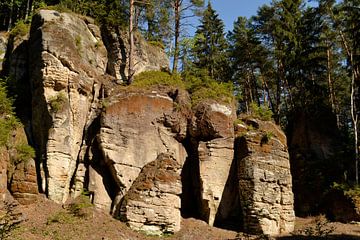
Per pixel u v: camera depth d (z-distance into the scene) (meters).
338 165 26.28
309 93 31.66
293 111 31.53
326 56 31.98
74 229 16.47
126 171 19.78
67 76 20.47
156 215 18.25
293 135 29.56
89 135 20.91
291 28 31.52
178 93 22.44
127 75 25.95
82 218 17.47
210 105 22.09
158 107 21.56
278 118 32.66
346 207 22.45
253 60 35.09
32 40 21.98
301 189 26.11
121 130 20.34
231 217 21.12
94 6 27.38
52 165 18.92
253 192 20.19
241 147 21.48
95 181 19.77
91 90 21.77
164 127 21.55
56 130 19.42
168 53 33.94
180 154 21.67
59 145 19.34
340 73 36.44
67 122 19.86
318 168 26.52
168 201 18.66
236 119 23.06
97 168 20.11
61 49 20.62
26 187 18.03
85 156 20.30
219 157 21.30
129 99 21.12
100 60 24.66
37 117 20.48
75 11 26.66
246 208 20.23
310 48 31.23
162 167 19.27
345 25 29.27
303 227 21.52
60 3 26.53
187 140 22.33
